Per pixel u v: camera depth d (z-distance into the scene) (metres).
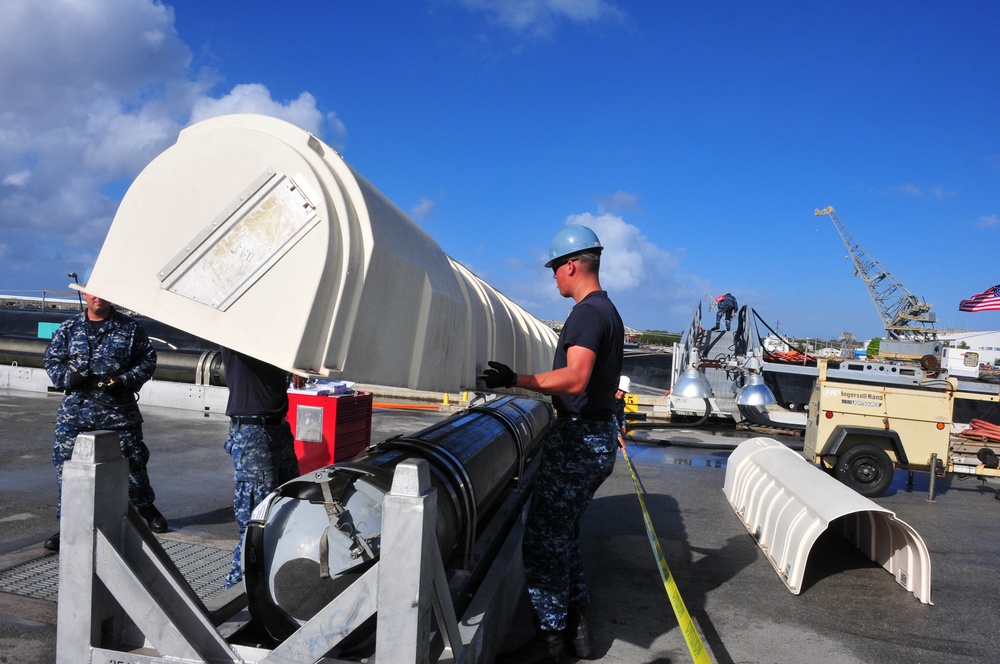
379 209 2.46
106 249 2.22
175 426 10.57
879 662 3.82
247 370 3.70
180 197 2.20
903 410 8.87
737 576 5.22
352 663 2.21
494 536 4.06
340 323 2.12
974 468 8.65
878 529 5.57
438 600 2.23
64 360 4.53
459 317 3.17
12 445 8.59
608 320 3.08
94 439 2.09
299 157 2.16
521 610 4.20
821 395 9.12
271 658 2.06
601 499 7.71
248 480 3.69
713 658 3.79
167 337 15.55
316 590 2.44
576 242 3.26
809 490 5.45
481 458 3.85
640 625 4.18
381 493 2.54
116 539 2.17
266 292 2.09
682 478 9.16
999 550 6.36
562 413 3.20
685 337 14.97
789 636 4.13
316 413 6.15
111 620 2.21
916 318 28.77
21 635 3.42
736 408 14.03
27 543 4.91
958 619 4.50
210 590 4.03
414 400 16.33
